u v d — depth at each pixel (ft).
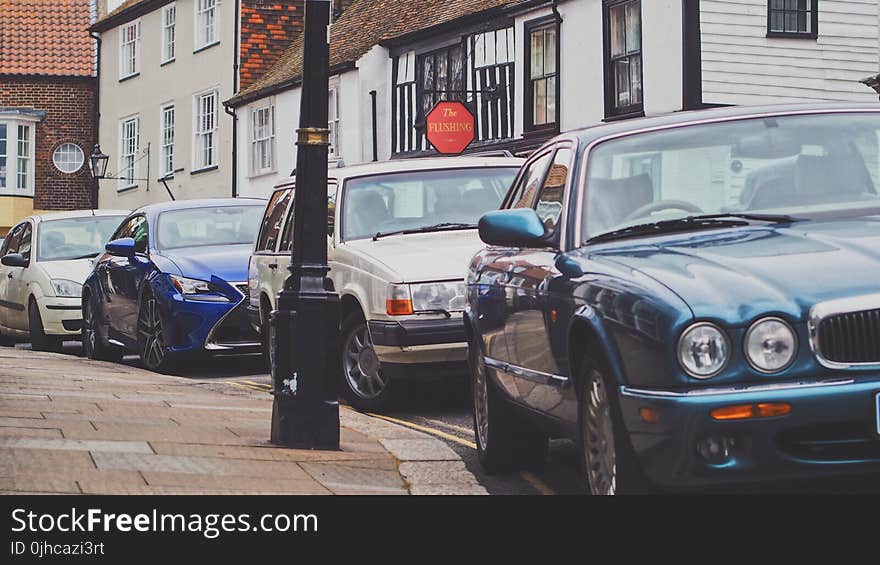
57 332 59.16
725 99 72.18
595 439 19.88
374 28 108.99
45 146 160.45
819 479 17.03
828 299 17.19
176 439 26.94
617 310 18.45
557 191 23.29
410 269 34.55
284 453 26.40
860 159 22.12
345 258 36.99
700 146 22.52
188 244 50.24
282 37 127.13
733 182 21.88
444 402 37.83
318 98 27.84
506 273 24.38
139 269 49.39
